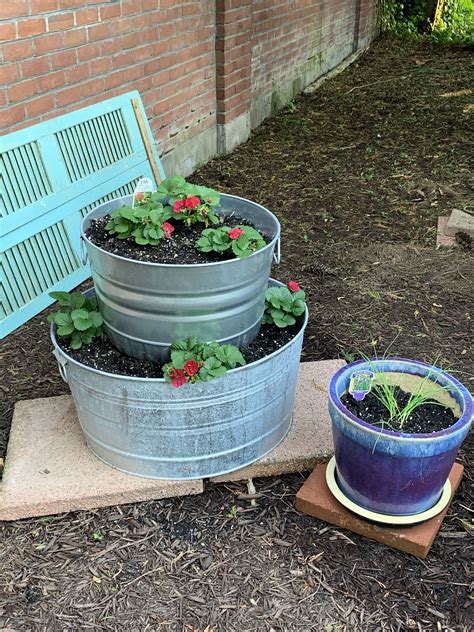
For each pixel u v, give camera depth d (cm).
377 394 197
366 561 187
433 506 190
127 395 185
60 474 206
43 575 182
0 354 275
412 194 450
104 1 342
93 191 335
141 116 380
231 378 185
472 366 273
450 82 734
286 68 647
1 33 280
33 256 299
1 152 279
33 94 308
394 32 967
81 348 209
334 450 205
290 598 176
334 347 286
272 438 215
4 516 197
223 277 177
